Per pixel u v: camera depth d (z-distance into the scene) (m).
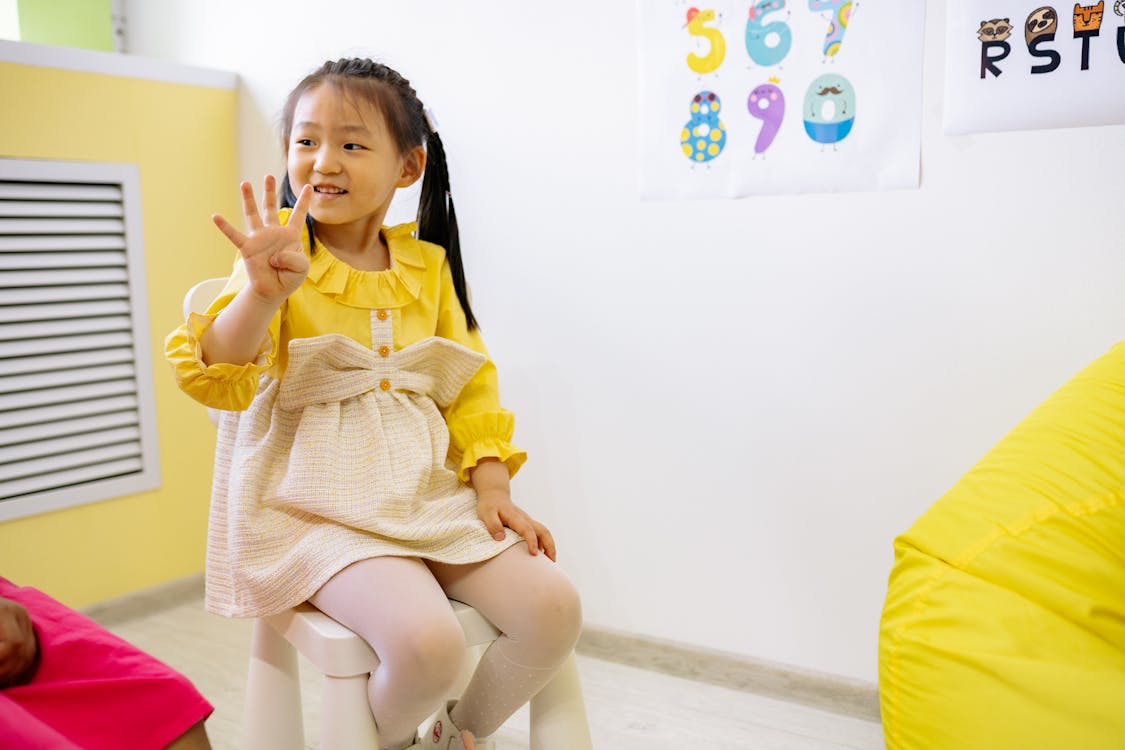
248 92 2.02
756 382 1.52
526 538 1.08
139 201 1.89
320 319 1.08
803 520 1.52
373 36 1.82
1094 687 0.90
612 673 1.65
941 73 1.34
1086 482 1.04
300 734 1.17
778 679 1.56
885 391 1.43
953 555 1.06
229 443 1.12
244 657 1.72
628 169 1.58
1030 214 1.31
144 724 0.87
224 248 2.05
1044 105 1.28
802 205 1.45
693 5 1.49
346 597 0.96
